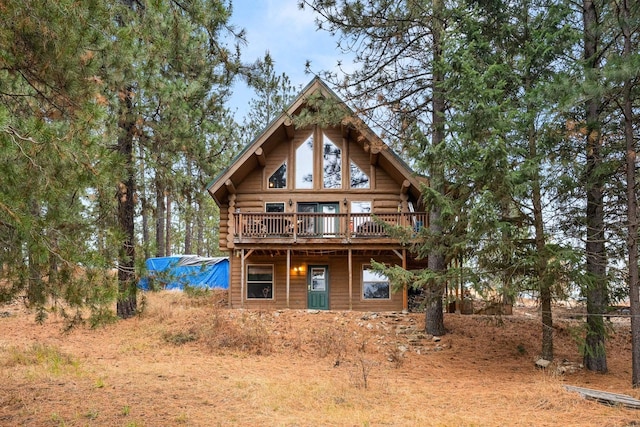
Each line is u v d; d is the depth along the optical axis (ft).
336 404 27.30
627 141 34.27
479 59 39.37
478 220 34.45
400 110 47.98
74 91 19.21
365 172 65.87
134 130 48.52
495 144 33.24
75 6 17.70
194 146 53.21
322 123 51.26
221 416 23.97
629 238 34.32
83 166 18.13
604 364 39.14
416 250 43.52
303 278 65.62
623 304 63.72
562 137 36.42
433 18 44.70
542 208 37.76
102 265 20.24
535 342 47.24
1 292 20.47
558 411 26.68
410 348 44.93
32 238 17.69
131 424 21.83
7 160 16.79
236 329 46.52
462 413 26.17
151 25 29.66
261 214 61.00
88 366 34.01
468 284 39.45
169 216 115.44
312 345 44.96
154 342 44.32
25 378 29.58
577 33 36.01
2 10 16.39
